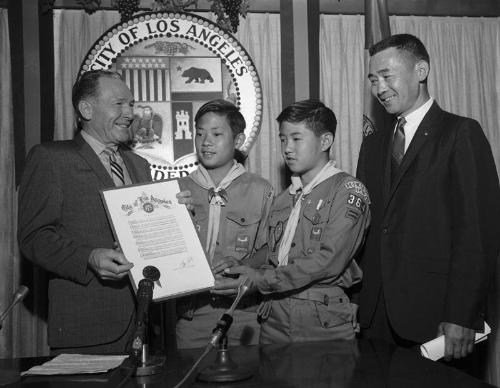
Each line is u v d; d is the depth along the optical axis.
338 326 2.00
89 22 2.89
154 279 1.81
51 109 2.83
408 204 1.99
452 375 1.36
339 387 1.29
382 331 2.08
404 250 1.98
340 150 3.02
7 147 2.86
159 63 2.90
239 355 1.60
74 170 2.01
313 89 2.95
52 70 2.85
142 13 2.89
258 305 2.22
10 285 2.82
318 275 1.96
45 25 2.85
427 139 2.03
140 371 1.42
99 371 1.44
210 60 2.93
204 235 2.27
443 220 1.96
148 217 1.88
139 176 2.21
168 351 1.68
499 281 2.97
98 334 1.96
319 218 2.06
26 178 1.99
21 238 1.96
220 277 2.06
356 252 2.21
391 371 1.40
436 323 1.92
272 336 2.05
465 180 1.91
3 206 2.83
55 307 1.97
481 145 1.97
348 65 3.04
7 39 2.87
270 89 2.98
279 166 2.96
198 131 2.34
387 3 2.99
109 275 1.83
